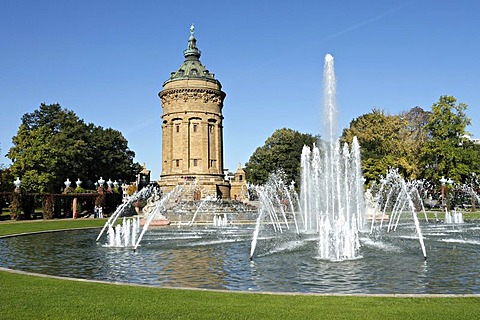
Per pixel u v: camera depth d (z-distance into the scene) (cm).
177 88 8231
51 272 1645
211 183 8019
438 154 6494
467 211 6275
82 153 8244
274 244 2502
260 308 984
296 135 9506
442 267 1656
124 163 9900
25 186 6675
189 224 4488
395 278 1452
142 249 2339
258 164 9144
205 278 1484
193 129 8231
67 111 9488
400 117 7656
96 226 4081
